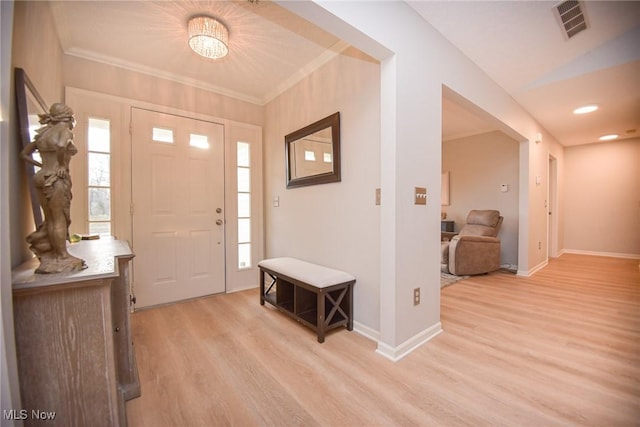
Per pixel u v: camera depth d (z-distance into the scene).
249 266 3.44
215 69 2.78
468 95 2.47
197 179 3.04
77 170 2.39
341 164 2.39
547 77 2.90
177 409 1.35
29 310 0.89
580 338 2.03
